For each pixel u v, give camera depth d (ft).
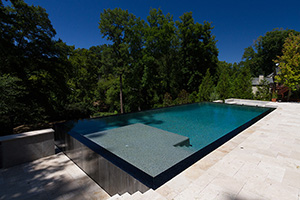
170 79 74.84
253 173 8.03
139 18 72.08
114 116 27.61
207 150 10.96
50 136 15.25
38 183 10.84
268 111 26.48
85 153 12.23
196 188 6.78
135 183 7.63
